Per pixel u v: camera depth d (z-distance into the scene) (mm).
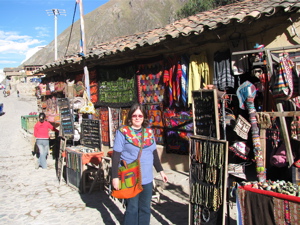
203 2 19062
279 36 4957
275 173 4105
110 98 8438
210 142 3486
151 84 7105
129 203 3406
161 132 6941
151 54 6922
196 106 3805
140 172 3354
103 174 5949
